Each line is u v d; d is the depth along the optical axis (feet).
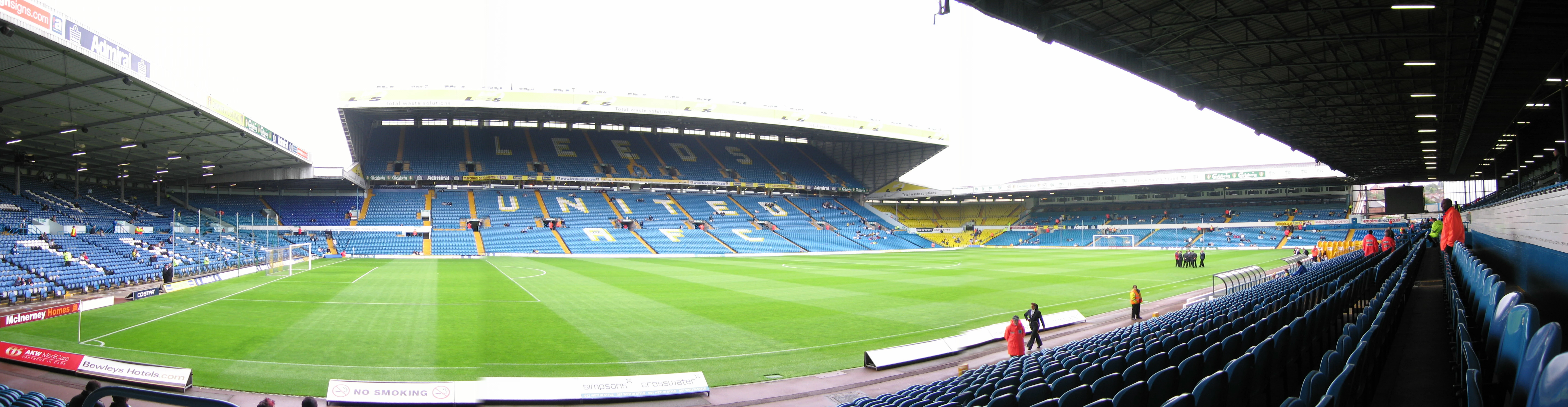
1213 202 290.97
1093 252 233.76
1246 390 19.36
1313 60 68.03
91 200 145.07
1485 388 18.08
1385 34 53.98
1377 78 72.02
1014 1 52.47
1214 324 35.24
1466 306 38.93
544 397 38.32
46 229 116.37
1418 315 41.75
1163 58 67.97
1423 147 127.03
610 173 252.42
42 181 140.26
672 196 271.69
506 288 99.60
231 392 39.37
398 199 224.74
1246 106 89.40
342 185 210.18
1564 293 38.09
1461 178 206.80
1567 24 44.11
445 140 249.34
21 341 51.70
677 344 56.39
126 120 93.15
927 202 334.85
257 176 167.32
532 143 260.83
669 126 265.34
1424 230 184.65
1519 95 67.56
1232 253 213.87
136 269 102.17
